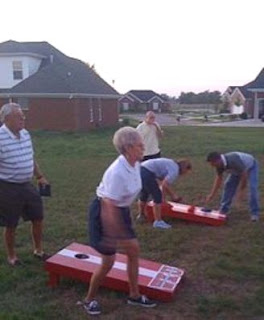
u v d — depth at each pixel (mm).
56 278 3439
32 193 3768
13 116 3527
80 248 3713
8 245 3832
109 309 3113
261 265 3871
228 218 5402
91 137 17609
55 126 20641
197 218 5148
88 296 3074
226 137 17562
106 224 2826
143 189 4973
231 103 47000
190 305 3184
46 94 20328
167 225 5016
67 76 21188
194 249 4328
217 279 3615
